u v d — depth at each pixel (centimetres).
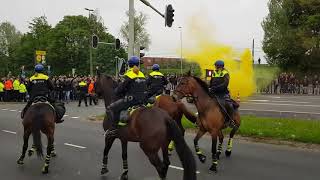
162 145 786
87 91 2930
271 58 5644
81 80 2967
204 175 953
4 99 3294
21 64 7794
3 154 1192
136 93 841
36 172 984
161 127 774
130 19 1986
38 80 1018
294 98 3453
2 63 8419
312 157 1152
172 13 1970
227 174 962
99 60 6291
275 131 1473
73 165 1053
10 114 2331
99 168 1020
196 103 1029
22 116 1045
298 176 945
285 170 1001
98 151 1232
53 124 987
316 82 4272
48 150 979
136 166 1034
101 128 1753
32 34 7875
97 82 996
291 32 5431
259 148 1283
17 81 3272
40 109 969
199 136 1053
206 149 1277
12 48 8769
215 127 1005
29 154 1160
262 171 991
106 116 931
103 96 981
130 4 1981
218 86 1076
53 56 6844
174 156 1148
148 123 785
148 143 778
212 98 1034
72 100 3488
